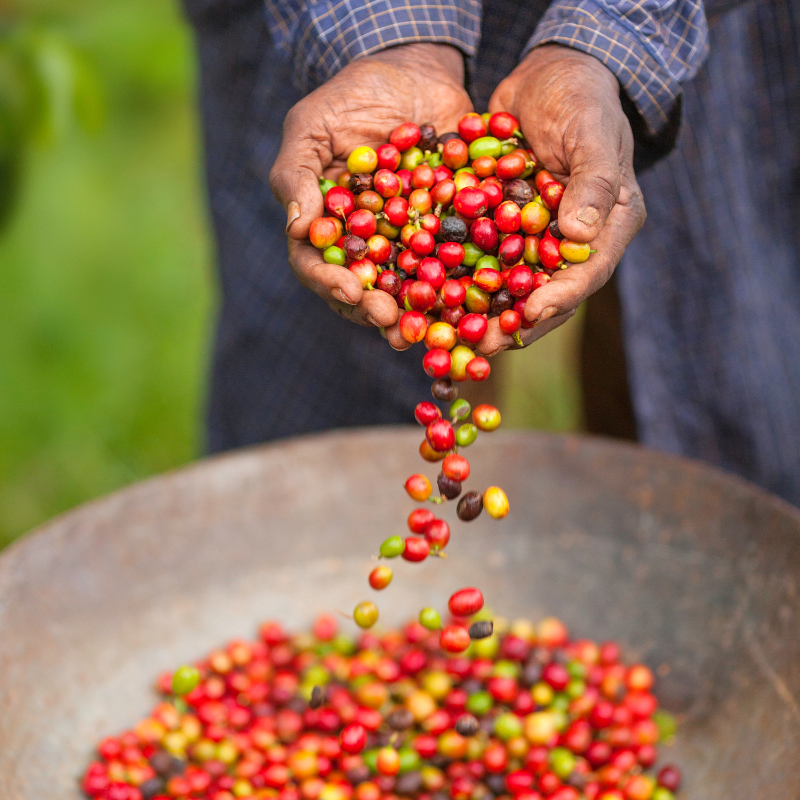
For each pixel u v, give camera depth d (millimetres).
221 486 2424
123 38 6348
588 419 3416
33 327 4648
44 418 4180
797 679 1936
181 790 2043
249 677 2357
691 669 2223
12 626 1990
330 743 2129
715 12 2023
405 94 1834
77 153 5891
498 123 1762
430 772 2098
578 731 2141
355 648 2465
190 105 6316
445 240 1657
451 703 2230
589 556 2461
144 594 2314
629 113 1844
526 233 1658
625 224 1664
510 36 2299
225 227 3043
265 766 2143
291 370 3092
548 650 2332
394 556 1769
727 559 2219
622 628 2381
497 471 2537
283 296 2994
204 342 4570
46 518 3729
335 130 1772
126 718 2199
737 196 2609
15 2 5590
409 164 1789
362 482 2545
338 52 1905
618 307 2941
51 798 1916
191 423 4145
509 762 2127
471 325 1587
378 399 2971
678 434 2861
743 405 2779
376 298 1586
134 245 5246
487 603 2518
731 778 1973
